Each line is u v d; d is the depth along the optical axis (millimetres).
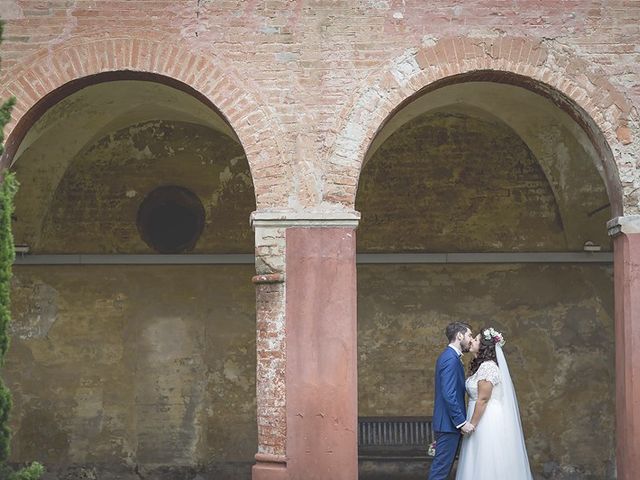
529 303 14039
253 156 10969
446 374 10641
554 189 13953
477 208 14102
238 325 14055
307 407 10695
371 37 11125
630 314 10820
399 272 14078
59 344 13914
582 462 13875
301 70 11078
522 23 11172
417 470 13867
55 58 11008
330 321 10781
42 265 13961
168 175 14125
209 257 13984
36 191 13766
